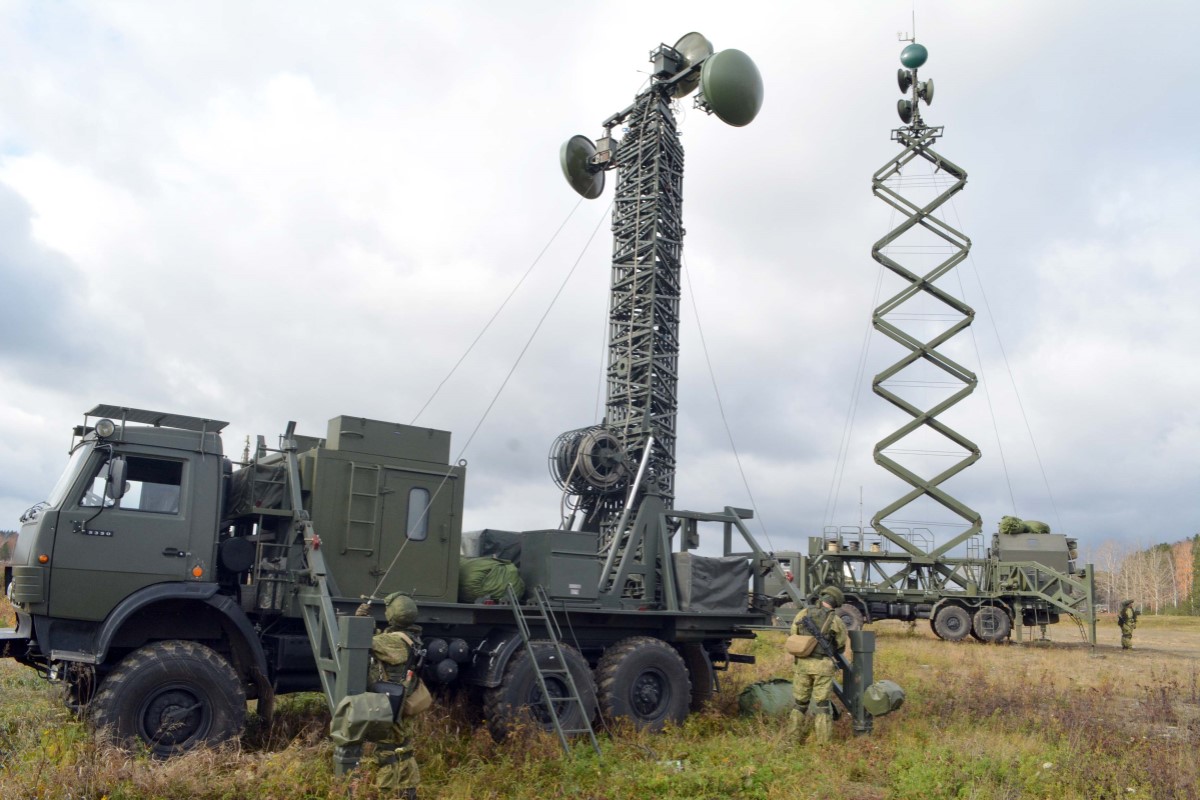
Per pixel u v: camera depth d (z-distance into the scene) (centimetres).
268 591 899
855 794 737
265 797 657
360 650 717
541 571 1020
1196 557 8125
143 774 664
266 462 970
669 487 1423
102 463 823
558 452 1308
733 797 733
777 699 1095
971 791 720
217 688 793
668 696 1032
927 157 3077
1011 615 2534
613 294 1488
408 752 671
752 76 1438
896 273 3016
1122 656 2170
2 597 1454
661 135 1497
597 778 761
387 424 962
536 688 929
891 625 3397
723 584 1148
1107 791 745
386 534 938
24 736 775
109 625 785
